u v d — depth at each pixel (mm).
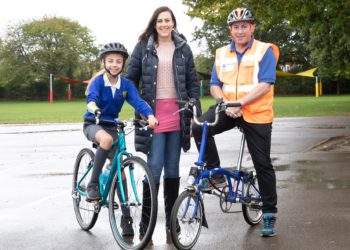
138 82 5738
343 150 12062
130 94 5465
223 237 5340
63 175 9625
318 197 7090
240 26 5367
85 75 86625
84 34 87438
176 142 5652
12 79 81438
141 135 5504
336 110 30328
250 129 5387
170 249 4953
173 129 5590
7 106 53500
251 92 5234
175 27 5688
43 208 6930
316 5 18781
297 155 11430
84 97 84750
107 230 5766
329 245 4965
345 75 37469
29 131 20266
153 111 5527
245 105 5391
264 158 5344
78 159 6051
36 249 5090
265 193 5352
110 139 5234
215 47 76938
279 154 11680
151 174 4906
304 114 27250
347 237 5215
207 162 5438
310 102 43438
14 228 5914
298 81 74562
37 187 8461
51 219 6328
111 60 5316
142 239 4977
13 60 82750
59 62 83438
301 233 5402
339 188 7660
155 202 4840
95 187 5348
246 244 5078
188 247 4922
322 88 72688
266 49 5363
